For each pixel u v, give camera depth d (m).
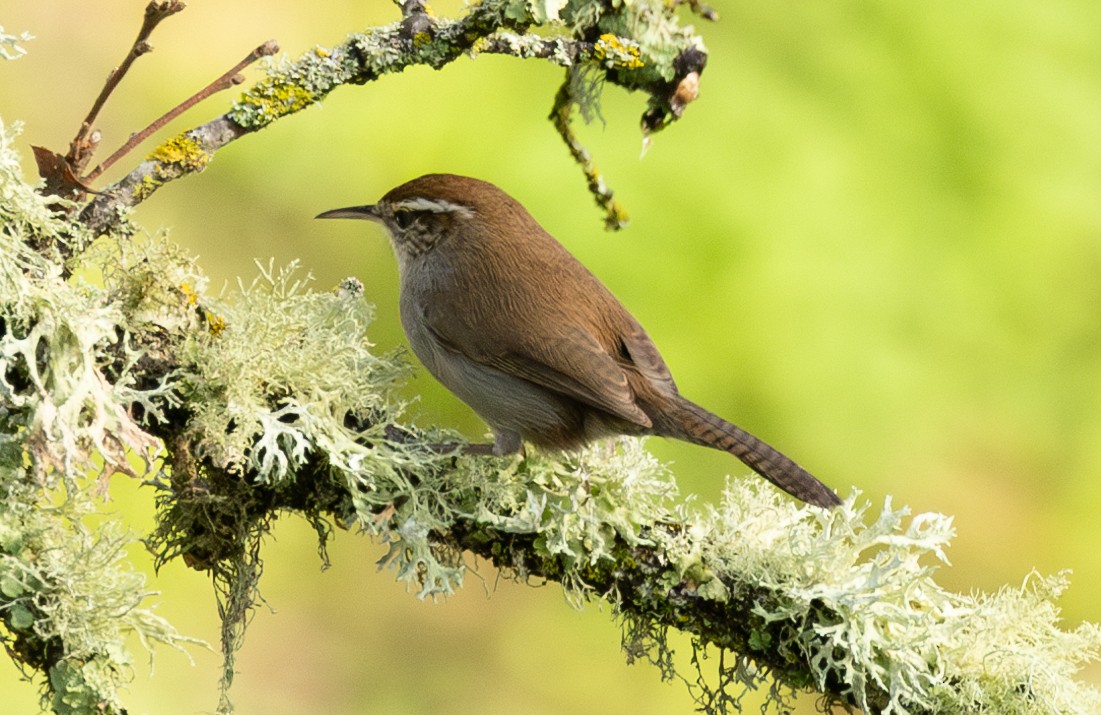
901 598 7.05
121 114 12.69
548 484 7.27
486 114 11.71
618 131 11.30
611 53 7.70
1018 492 12.09
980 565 12.29
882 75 11.49
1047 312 11.48
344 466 6.77
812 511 7.29
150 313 6.84
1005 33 11.63
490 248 9.25
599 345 8.94
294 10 12.98
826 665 6.93
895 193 11.30
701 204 11.09
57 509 6.29
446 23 7.30
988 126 11.41
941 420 11.44
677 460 11.30
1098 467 11.83
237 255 12.34
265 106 7.12
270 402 6.98
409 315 9.51
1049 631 7.07
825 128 11.34
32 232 6.65
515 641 13.44
